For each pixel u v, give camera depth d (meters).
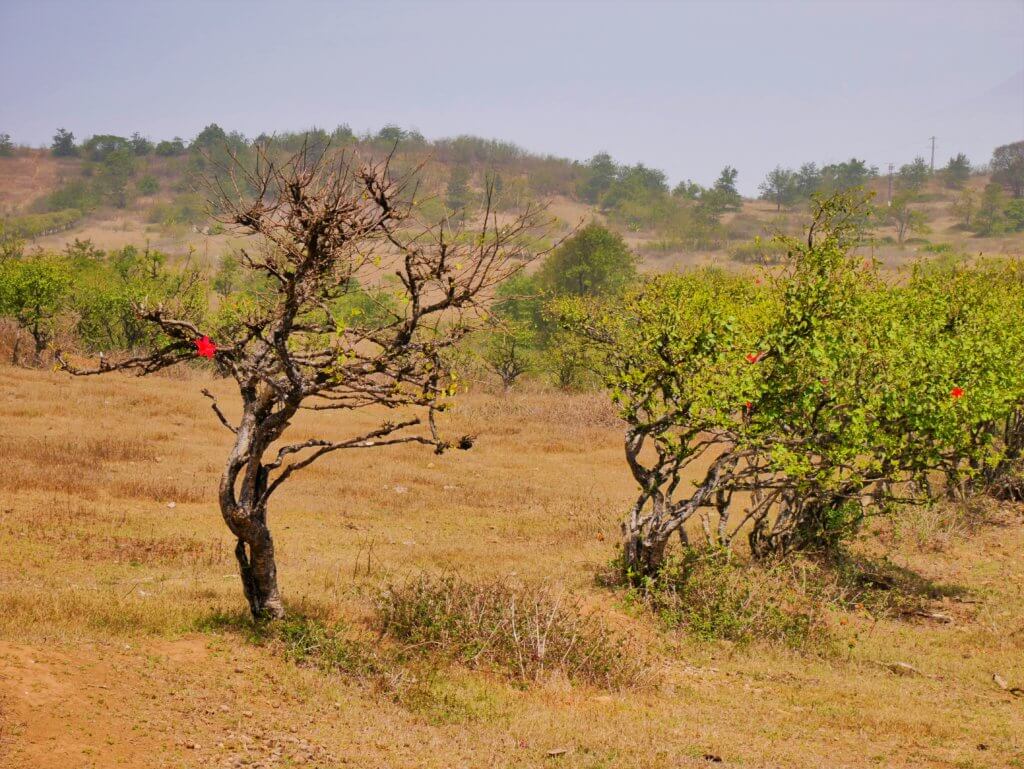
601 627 11.77
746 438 13.82
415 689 9.48
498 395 44.12
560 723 9.23
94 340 46.66
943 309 18.20
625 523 15.04
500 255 9.22
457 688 9.91
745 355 13.85
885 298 17.22
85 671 8.03
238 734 7.57
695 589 13.96
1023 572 17.52
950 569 17.67
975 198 199.88
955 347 15.32
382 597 11.95
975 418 14.57
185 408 30.41
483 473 25.64
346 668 9.71
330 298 9.85
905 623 14.60
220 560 14.35
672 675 11.46
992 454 15.19
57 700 7.30
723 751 8.83
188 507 18.38
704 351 13.86
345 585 13.41
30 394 30.17
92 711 7.29
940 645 13.54
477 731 8.73
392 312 9.75
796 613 13.96
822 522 16.61
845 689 11.33
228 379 41.00
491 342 46.16
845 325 14.92
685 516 14.28
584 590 14.51
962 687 11.71
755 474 14.56
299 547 16.11
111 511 17.00
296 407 10.01
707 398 13.46
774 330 14.38
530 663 10.77
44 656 8.15
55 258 46.53
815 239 15.45
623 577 14.84
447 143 175.62
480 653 10.88
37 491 17.95
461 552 16.75
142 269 48.72
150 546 14.77
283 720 8.05
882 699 10.99
